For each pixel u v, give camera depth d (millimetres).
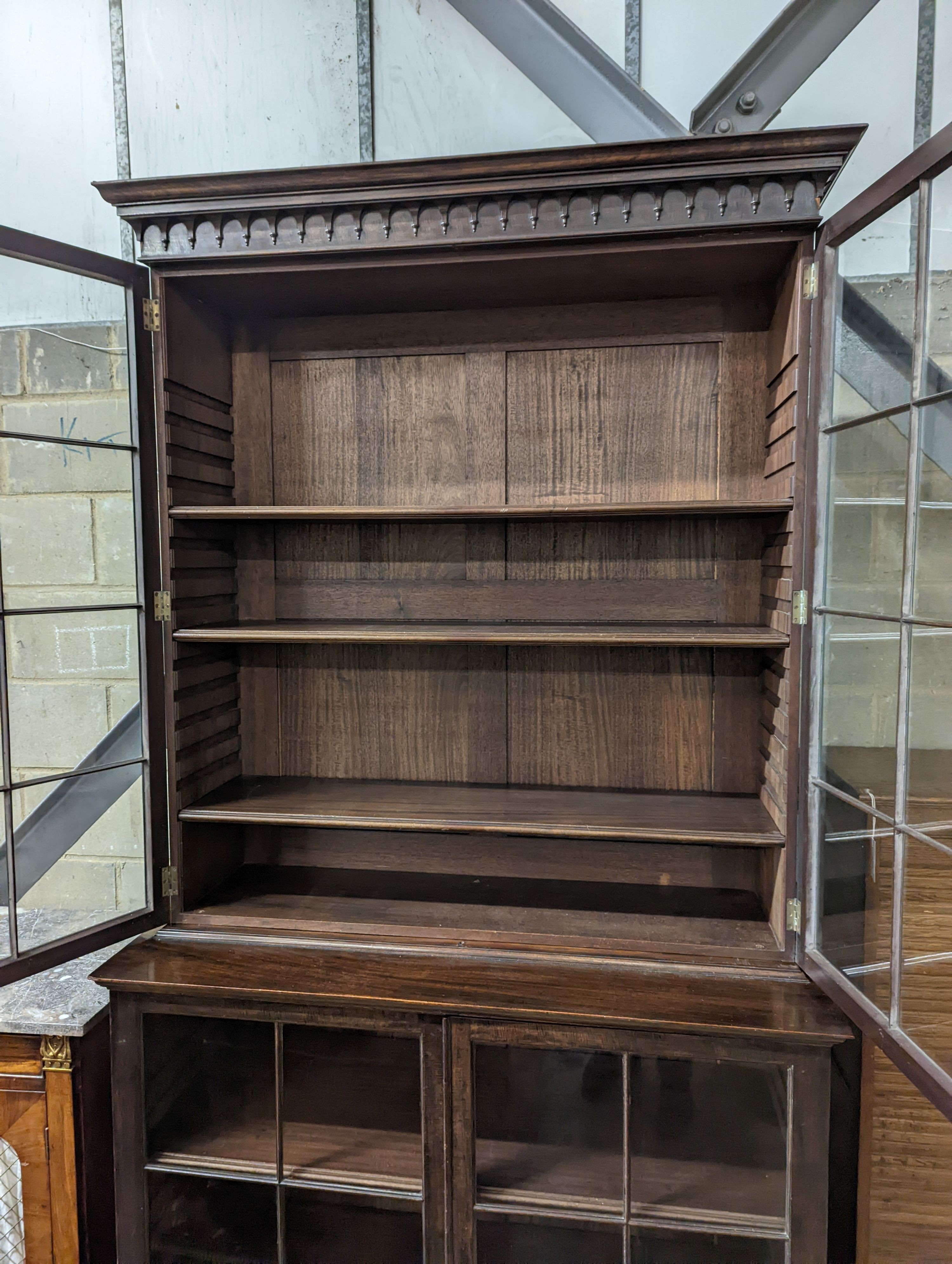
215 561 1545
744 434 1472
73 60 1641
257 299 1460
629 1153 1164
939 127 1449
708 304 1459
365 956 1315
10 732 1253
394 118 1580
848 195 1499
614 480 1526
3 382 1683
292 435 1610
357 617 1618
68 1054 1297
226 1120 1362
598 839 1307
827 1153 1115
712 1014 1131
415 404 1570
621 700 1565
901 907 1048
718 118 1389
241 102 1611
